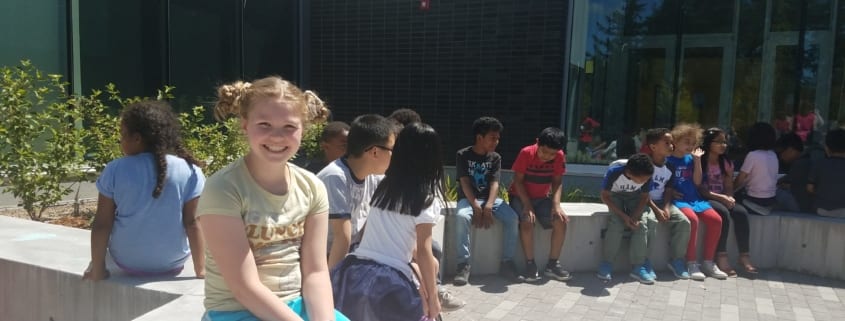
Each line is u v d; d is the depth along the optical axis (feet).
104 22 22.79
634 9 27.20
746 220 17.35
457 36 28.96
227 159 18.04
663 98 27.63
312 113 6.99
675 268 16.94
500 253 16.67
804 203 18.33
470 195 15.87
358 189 9.91
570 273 17.04
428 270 8.32
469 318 13.32
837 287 16.24
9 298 10.64
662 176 17.07
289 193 6.61
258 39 30.17
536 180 16.56
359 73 31.30
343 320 6.81
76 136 16.39
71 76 21.58
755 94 27.02
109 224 9.65
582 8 27.22
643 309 14.17
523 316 13.55
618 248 16.55
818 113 26.32
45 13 20.75
